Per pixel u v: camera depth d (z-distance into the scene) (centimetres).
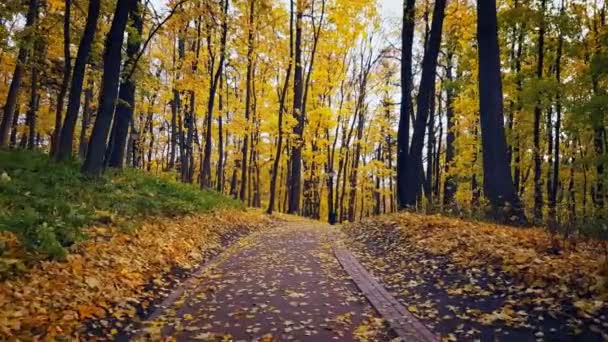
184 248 980
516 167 2344
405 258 894
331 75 3022
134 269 738
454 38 1936
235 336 530
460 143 2359
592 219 867
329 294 705
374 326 558
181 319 589
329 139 3425
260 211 2444
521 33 1812
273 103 3050
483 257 720
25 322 481
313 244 1245
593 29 1992
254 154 3875
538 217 1084
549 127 2253
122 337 521
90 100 2827
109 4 1559
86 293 593
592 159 1622
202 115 3080
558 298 527
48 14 1770
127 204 1097
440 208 1288
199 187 2117
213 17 1600
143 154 3869
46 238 676
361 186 4409
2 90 2656
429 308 606
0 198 827
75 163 1355
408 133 1589
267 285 760
